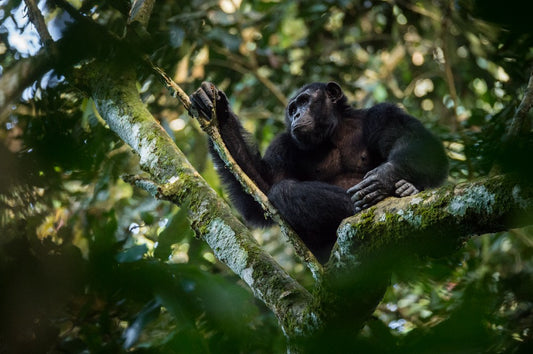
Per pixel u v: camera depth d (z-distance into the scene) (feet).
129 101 35.35
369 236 21.71
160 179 31.65
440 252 21.57
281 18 63.67
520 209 17.75
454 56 58.90
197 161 57.26
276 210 28.37
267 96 66.54
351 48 68.59
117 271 14.39
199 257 27.89
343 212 37.32
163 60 51.44
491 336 11.19
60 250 15.69
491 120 42.50
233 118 39.45
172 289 16.72
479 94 63.87
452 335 10.97
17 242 19.34
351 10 64.80
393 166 33.50
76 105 41.22
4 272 13.53
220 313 16.99
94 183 47.32
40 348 22.22
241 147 39.24
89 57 14.90
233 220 28.86
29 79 26.84
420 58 67.36
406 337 13.65
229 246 27.86
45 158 15.21
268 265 26.63
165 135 33.47
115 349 24.75
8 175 15.97
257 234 60.80
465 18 55.83
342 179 44.06
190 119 58.23
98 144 25.90
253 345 26.05
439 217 20.16
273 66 66.90
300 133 44.04
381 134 40.34
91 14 39.24
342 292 20.30
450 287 39.75
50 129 19.71
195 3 58.18
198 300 17.46
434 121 56.34
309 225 37.96
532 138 9.23
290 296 24.99
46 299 13.57
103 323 25.49
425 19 63.31
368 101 67.87
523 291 35.27
